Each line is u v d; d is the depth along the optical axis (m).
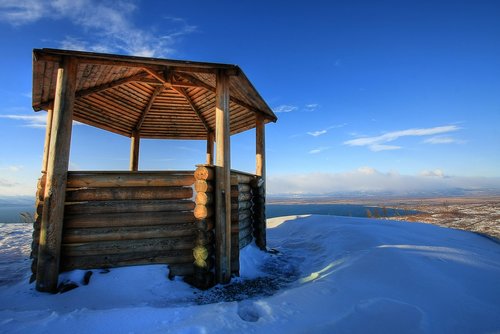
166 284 4.17
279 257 6.37
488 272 3.86
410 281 3.41
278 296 3.29
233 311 2.84
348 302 2.95
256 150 7.07
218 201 4.70
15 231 10.46
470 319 2.55
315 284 3.57
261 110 6.85
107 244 4.28
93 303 3.60
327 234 7.93
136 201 4.48
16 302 3.55
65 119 4.12
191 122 8.48
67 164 4.15
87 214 4.28
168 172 4.66
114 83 5.61
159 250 4.45
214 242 4.71
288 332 2.40
